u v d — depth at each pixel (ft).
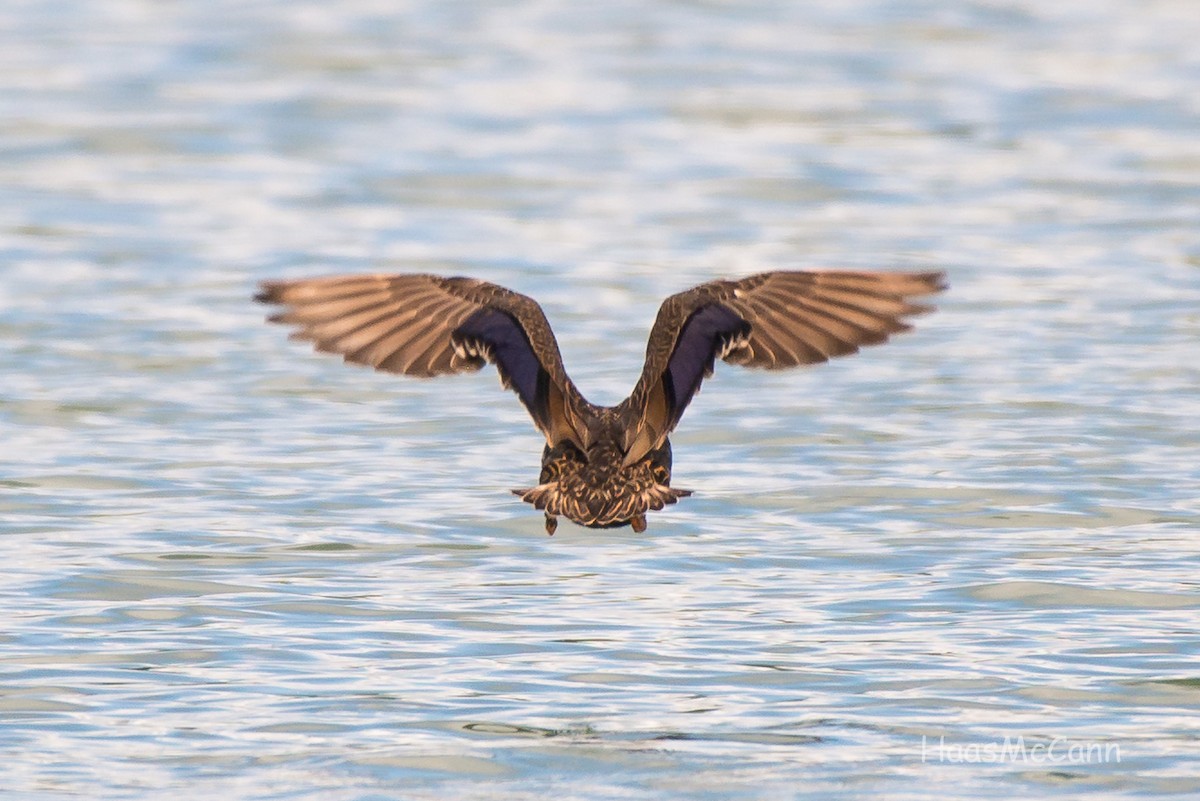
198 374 60.59
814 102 112.57
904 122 107.24
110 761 32.99
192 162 97.09
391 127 105.70
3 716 34.68
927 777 32.19
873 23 137.90
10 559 43.34
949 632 38.96
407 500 48.19
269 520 46.44
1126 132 104.06
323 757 33.12
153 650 38.01
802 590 41.70
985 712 34.94
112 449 52.39
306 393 58.85
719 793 31.63
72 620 39.60
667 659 37.50
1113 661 37.45
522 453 52.80
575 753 33.32
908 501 48.16
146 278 73.41
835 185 92.48
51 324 66.13
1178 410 55.77
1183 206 86.84
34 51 124.98
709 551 44.47
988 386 58.85
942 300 70.23
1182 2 145.38
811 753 33.32
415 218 85.46
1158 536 45.37
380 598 41.11
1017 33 134.00
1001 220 84.38
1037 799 31.55
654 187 92.22
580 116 108.88
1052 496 48.34
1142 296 70.54
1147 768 32.63
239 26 134.31
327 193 90.48
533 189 91.71
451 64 123.24
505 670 37.04
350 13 140.26
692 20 139.23
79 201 87.86
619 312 68.23
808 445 53.31
